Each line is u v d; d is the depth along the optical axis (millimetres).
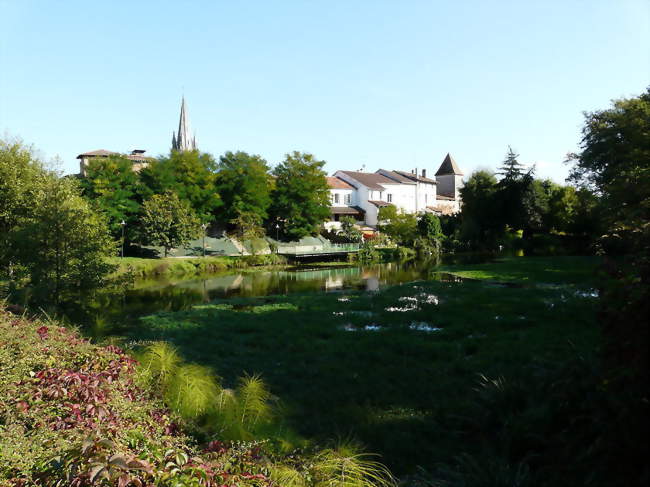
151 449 3320
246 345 12320
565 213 56031
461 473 5031
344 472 4469
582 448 4469
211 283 31422
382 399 7996
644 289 3842
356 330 13961
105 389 4730
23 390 4457
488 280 26812
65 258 14297
